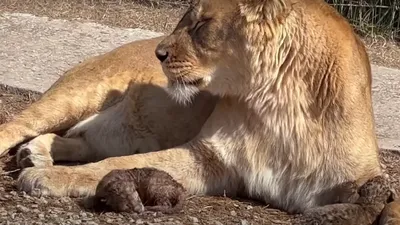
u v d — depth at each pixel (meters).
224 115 9.82
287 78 9.45
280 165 9.66
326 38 9.48
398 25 18.59
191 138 10.78
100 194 9.20
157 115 10.85
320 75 9.42
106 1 19.12
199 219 9.17
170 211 9.19
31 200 9.35
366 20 18.59
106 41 16.48
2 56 15.11
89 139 11.10
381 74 15.77
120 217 8.98
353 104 9.44
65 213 9.06
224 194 9.96
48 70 14.62
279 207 9.80
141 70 11.14
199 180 9.88
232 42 9.45
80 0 18.98
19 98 13.32
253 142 9.69
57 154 10.84
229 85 9.65
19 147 10.91
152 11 18.94
